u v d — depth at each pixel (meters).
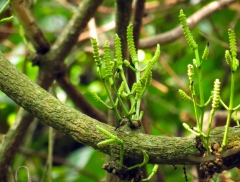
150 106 3.60
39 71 2.41
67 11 3.79
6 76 1.92
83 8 2.43
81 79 4.13
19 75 1.92
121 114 2.26
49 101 1.91
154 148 1.86
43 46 2.40
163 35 2.91
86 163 3.31
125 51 2.30
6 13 2.80
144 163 1.86
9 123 3.53
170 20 3.65
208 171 1.85
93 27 2.88
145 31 3.46
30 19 2.37
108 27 3.23
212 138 1.86
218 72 3.54
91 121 1.89
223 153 1.83
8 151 2.35
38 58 2.41
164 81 3.69
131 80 2.34
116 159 1.88
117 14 2.29
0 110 3.55
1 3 3.46
